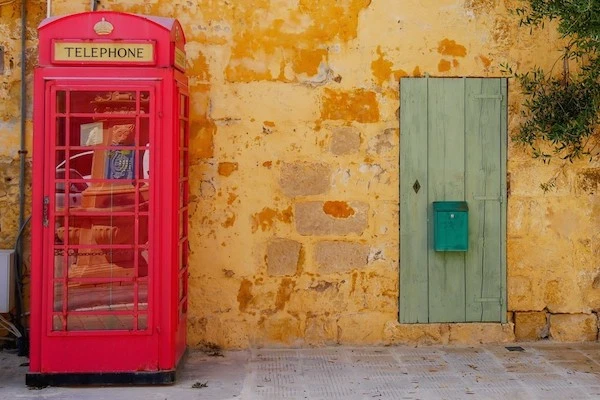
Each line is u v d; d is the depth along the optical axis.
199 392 5.72
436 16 6.89
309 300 6.87
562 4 6.24
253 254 6.82
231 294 6.82
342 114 6.86
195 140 6.78
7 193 6.80
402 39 6.87
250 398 5.61
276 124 6.82
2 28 6.79
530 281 6.96
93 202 5.70
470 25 6.89
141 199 5.72
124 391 5.70
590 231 6.93
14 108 6.80
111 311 5.73
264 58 6.80
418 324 6.90
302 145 6.84
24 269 6.80
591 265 6.93
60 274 5.70
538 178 6.94
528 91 6.82
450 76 6.89
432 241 6.90
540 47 6.91
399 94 6.89
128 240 5.72
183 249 6.42
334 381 6.01
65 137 5.65
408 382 5.98
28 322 6.78
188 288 6.75
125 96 5.68
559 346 6.93
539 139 6.94
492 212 6.93
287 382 5.98
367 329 6.89
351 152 6.86
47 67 5.62
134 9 6.73
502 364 6.43
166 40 5.66
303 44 6.82
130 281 5.73
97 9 6.71
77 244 5.70
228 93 6.79
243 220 6.81
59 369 5.71
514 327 6.95
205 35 6.77
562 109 6.79
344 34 6.84
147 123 5.70
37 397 5.55
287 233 6.84
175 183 5.77
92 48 5.63
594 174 6.95
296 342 6.87
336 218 6.87
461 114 6.90
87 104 5.68
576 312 6.95
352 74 6.86
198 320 6.79
